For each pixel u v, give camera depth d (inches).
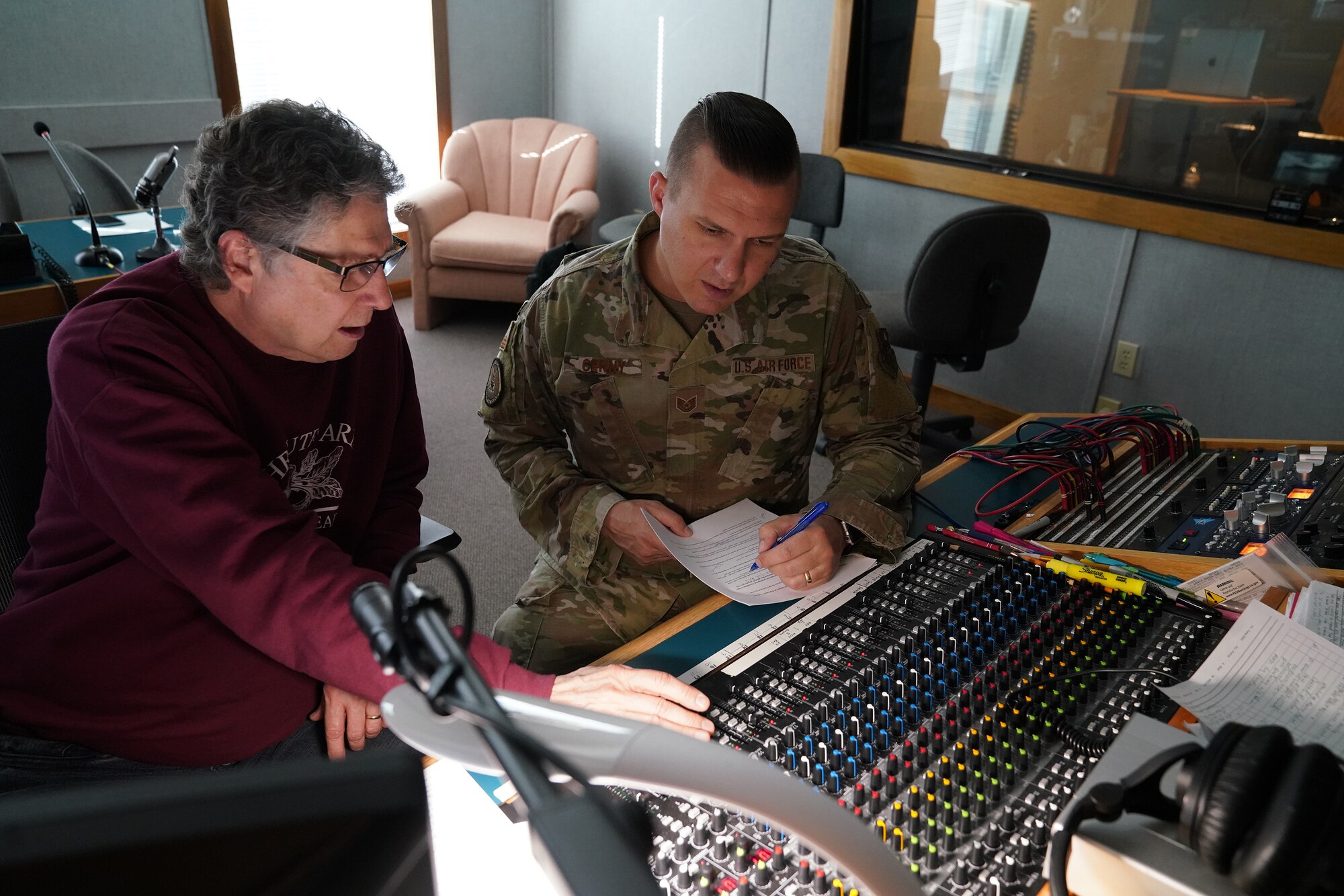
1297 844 23.0
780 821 19.1
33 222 127.6
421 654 16.8
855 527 49.1
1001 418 149.5
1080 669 40.0
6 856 13.5
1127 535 54.3
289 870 15.2
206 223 37.8
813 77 157.5
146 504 36.9
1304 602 43.9
